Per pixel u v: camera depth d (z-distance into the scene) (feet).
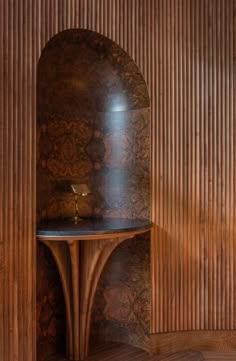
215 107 9.91
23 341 8.11
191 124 9.82
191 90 9.81
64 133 9.98
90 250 9.02
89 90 10.31
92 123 10.38
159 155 9.65
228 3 9.94
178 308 9.71
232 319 9.88
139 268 9.88
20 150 8.08
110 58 9.71
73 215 10.25
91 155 10.39
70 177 10.09
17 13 8.12
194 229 9.82
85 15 8.86
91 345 10.02
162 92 9.64
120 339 10.23
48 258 9.48
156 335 9.54
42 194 9.43
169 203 9.70
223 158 9.93
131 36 9.36
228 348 9.80
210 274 9.86
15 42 8.06
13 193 7.98
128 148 10.15
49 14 8.48
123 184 10.25
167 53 9.66
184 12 9.77
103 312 10.34
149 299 9.60
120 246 10.21
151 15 9.54
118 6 9.22
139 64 9.43
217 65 9.91
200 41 9.85
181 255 9.75
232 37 9.94
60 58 9.55
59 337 9.73
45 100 9.47
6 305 7.91
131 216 10.13
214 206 9.89
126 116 10.19
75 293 9.05
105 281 10.33
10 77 7.99
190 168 9.82
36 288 8.80
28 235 8.12
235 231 9.95
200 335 9.81
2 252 7.85
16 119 8.04
